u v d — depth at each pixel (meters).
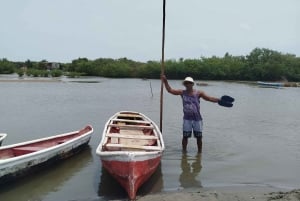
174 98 37.41
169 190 9.23
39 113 23.52
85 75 107.06
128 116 15.09
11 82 64.56
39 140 11.62
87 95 39.44
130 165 8.30
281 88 65.00
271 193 8.75
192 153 12.97
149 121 14.04
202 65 96.25
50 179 9.95
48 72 94.62
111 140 11.27
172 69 96.12
